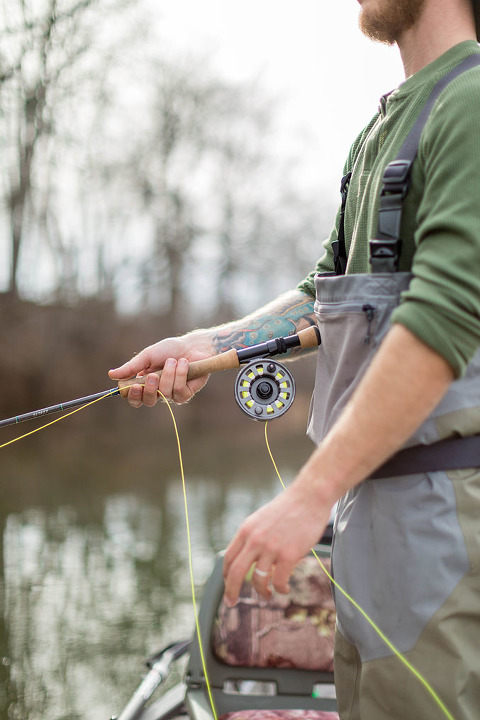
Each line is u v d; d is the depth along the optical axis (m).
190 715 1.96
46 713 2.61
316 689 2.20
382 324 1.04
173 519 6.46
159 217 18.41
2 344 14.62
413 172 1.04
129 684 2.91
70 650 3.28
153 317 18.20
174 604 3.99
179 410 16.89
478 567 0.97
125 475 9.58
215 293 20.50
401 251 1.06
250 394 1.31
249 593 2.23
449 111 0.98
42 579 4.48
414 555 1.00
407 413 0.88
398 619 1.01
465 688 0.96
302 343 1.39
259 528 0.92
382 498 1.04
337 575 1.11
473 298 0.87
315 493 0.90
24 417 1.38
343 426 0.90
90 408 15.41
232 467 10.70
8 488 8.20
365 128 1.35
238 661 2.18
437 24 1.09
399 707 1.00
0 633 3.50
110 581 4.43
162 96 18.03
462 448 1.00
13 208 14.61
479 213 0.90
